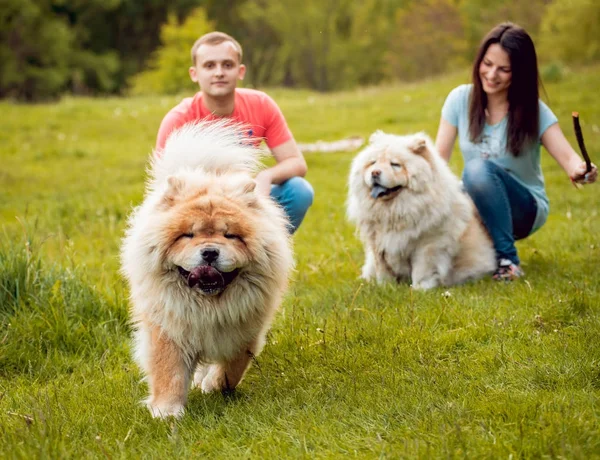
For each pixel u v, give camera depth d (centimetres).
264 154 519
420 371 404
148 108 1928
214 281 353
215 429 353
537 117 595
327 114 1753
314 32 4638
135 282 382
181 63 3378
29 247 555
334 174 1205
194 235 363
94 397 405
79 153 1423
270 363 443
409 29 4028
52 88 3959
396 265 624
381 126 1552
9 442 332
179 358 384
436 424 324
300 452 312
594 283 546
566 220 827
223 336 387
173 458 319
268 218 391
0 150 1453
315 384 402
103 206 962
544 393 356
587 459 281
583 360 388
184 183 387
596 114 1451
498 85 596
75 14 4441
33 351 475
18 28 3878
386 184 582
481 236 620
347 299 554
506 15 3456
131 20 4653
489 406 342
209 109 507
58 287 534
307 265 684
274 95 2353
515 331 457
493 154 620
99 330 505
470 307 507
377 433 320
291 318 513
